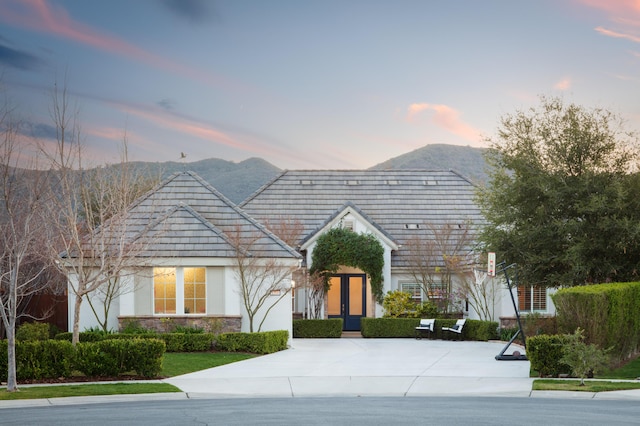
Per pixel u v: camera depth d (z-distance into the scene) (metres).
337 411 15.22
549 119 34.12
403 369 23.41
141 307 31.20
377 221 44.28
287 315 32.34
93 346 20.67
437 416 14.37
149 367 20.92
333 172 47.66
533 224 33.31
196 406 16.23
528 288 37.19
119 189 25.45
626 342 24.22
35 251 25.16
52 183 22.58
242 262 31.25
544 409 15.40
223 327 31.11
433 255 41.31
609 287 23.08
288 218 42.94
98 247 28.78
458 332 36.19
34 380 20.11
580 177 32.41
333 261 40.31
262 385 20.00
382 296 40.69
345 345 33.31
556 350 20.89
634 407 15.71
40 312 34.81
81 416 14.61
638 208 31.48
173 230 31.83
